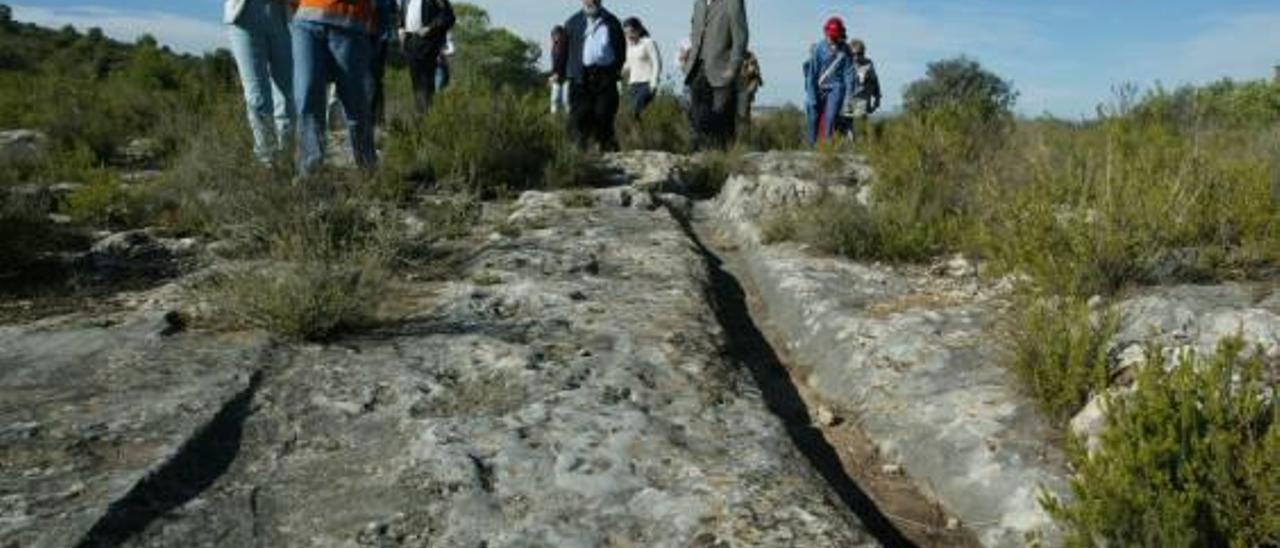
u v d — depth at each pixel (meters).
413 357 3.65
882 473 3.25
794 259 5.51
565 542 2.42
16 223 5.01
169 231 5.72
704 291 4.83
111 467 2.67
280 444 2.94
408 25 10.33
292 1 6.35
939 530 2.88
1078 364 3.16
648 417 3.17
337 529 2.47
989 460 3.04
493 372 3.51
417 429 3.01
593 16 9.64
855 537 2.53
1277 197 5.29
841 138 9.60
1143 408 2.51
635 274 5.01
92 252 5.29
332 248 4.85
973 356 3.78
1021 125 9.18
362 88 6.67
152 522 2.45
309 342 3.83
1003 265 4.62
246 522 2.49
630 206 6.98
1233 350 2.67
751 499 2.66
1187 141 6.46
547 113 8.62
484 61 46.41
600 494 2.66
